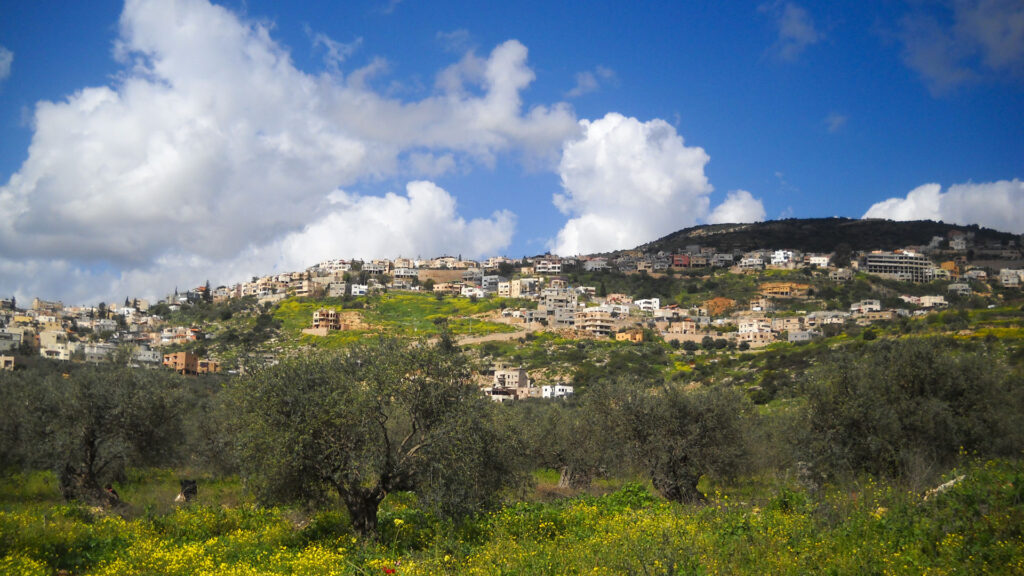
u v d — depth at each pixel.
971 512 11.79
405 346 20.25
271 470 17.84
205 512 20.69
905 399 24.95
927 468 20.45
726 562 11.79
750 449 29.66
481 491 19.25
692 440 28.67
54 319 177.25
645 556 11.99
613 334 172.50
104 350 130.75
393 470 18.80
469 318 189.88
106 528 17.95
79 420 27.47
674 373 123.94
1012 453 24.53
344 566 14.65
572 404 66.00
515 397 109.69
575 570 12.52
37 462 27.39
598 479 40.97
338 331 164.62
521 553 13.83
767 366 103.94
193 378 62.66
